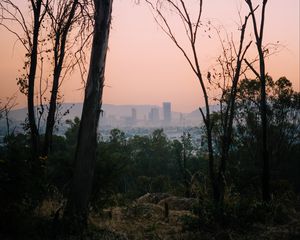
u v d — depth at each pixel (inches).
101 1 404.2
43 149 550.3
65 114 578.9
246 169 637.3
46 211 397.7
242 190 591.5
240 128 1469.0
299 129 1652.3
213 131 876.0
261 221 419.8
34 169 382.3
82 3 492.4
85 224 373.4
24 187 348.5
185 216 410.6
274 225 408.2
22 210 354.0
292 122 1636.3
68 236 350.0
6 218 338.3
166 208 464.8
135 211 475.2
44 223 361.7
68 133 1218.0
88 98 397.1
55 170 430.3
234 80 536.7
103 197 433.4
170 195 749.3
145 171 2625.5
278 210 449.7
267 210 445.4
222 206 416.2
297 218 457.4
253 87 1533.0
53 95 564.1
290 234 362.6
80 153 392.5
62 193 440.1
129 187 1867.6
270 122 1556.3
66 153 446.6
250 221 407.8
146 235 381.7
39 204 394.9
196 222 399.5
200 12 507.2
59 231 355.9
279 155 1596.9
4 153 352.5
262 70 574.2
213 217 404.5
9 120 534.3
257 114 1505.9
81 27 504.7
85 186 389.4
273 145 1553.9
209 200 444.5
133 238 369.1
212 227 395.2
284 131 1589.6
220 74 551.8
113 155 447.5
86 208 388.5
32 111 534.3
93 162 396.5
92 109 396.2
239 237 367.2
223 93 550.3
